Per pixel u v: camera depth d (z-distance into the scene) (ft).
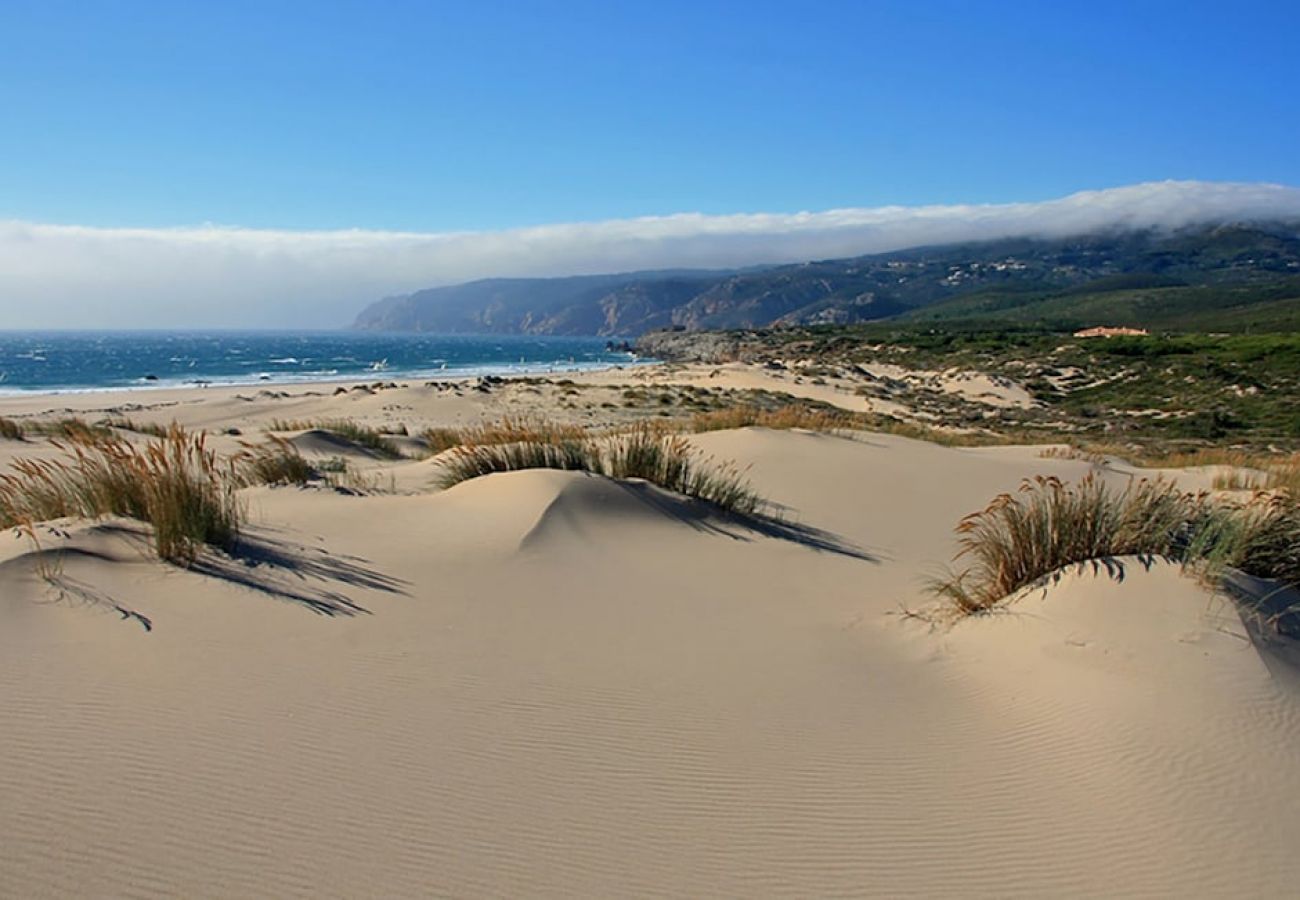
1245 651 14.87
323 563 20.74
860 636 18.53
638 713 13.89
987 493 37.99
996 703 14.60
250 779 11.05
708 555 25.11
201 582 18.24
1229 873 10.12
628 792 11.50
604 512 26.91
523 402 124.77
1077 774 12.15
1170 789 11.66
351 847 9.86
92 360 349.82
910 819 11.18
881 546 28.60
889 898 9.66
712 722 13.71
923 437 70.03
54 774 10.78
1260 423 127.85
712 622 19.03
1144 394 165.37
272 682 13.92
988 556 20.86
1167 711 13.37
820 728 13.66
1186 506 21.83
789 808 11.34
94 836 9.66
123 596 17.02
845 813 11.27
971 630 17.78
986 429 120.57
